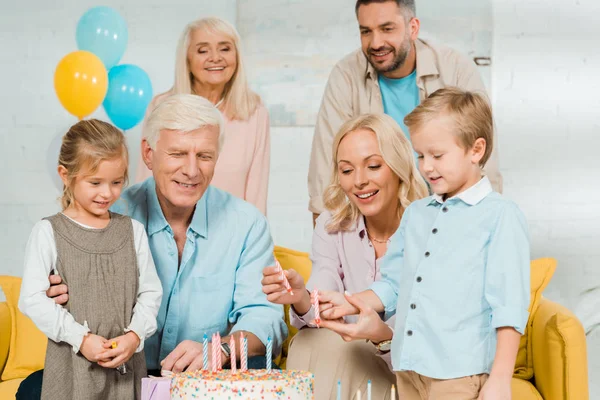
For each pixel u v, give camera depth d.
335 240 2.31
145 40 3.81
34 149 3.83
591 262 3.71
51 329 1.92
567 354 2.33
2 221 3.82
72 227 2.02
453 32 3.65
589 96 3.73
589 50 3.73
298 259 2.77
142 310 2.04
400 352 1.89
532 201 3.72
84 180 2.01
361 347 2.06
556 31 3.72
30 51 3.86
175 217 2.26
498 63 3.70
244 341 1.77
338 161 2.26
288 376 1.68
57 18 3.86
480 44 3.68
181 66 3.48
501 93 3.71
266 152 3.51
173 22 3.80
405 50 3.49
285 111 3.68
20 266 3.82
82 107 3.35
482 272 1.84
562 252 3.71
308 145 3.68
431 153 1.90
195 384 1.62
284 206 3.66
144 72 3.49
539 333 2.48
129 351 1.96
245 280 2.29
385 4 3.46
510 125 3.72
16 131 3.84
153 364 2.26
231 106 3.44
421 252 1.94
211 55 3.42
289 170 3.67
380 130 2.21
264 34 3.71
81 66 3.30
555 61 3.72
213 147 2.13
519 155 3.72
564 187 3.72
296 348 2.10
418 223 1.98
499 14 3.69
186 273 2.25
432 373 1.84
